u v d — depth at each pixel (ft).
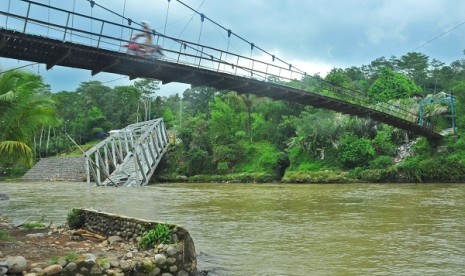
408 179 149.38
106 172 152.76
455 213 64.28
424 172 148.56
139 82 323.78
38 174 223.10
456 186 126.62
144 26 60.03
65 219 60.95
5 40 47.50
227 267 33.40
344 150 173.99
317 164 182.80
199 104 327.26
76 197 102.27
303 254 37.83
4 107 45.93
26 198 99.96
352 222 56.65
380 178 153.38
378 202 82.69
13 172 233.96
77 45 52.21
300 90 88.69
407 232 48.37
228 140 221.87
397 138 181.88
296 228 52.47
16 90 46.78
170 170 209.56
